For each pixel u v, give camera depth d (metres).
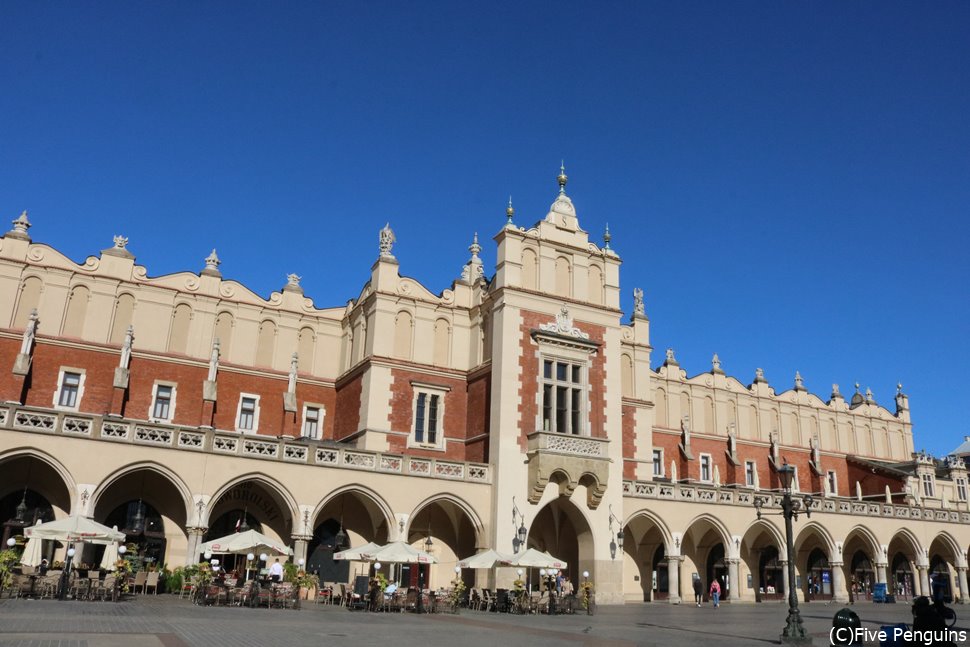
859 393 65.00
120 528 34.91
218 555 36.03
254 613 25.58
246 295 43.12
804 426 60.38
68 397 37.56
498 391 38.62
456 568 34.03
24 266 38.12
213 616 23.45
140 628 18.95
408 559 30.83
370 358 40.31
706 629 26.64
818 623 30.44
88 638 16.48
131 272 40.50
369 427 39.19
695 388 56.50
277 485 33.28
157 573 30.80
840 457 61.09
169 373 39.94
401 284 42.72
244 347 42.38
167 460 31.53
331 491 34.34
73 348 38.16
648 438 47.91
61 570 28.33
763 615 34.59
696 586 42.53
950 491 60.66
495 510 36.91
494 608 33.09
